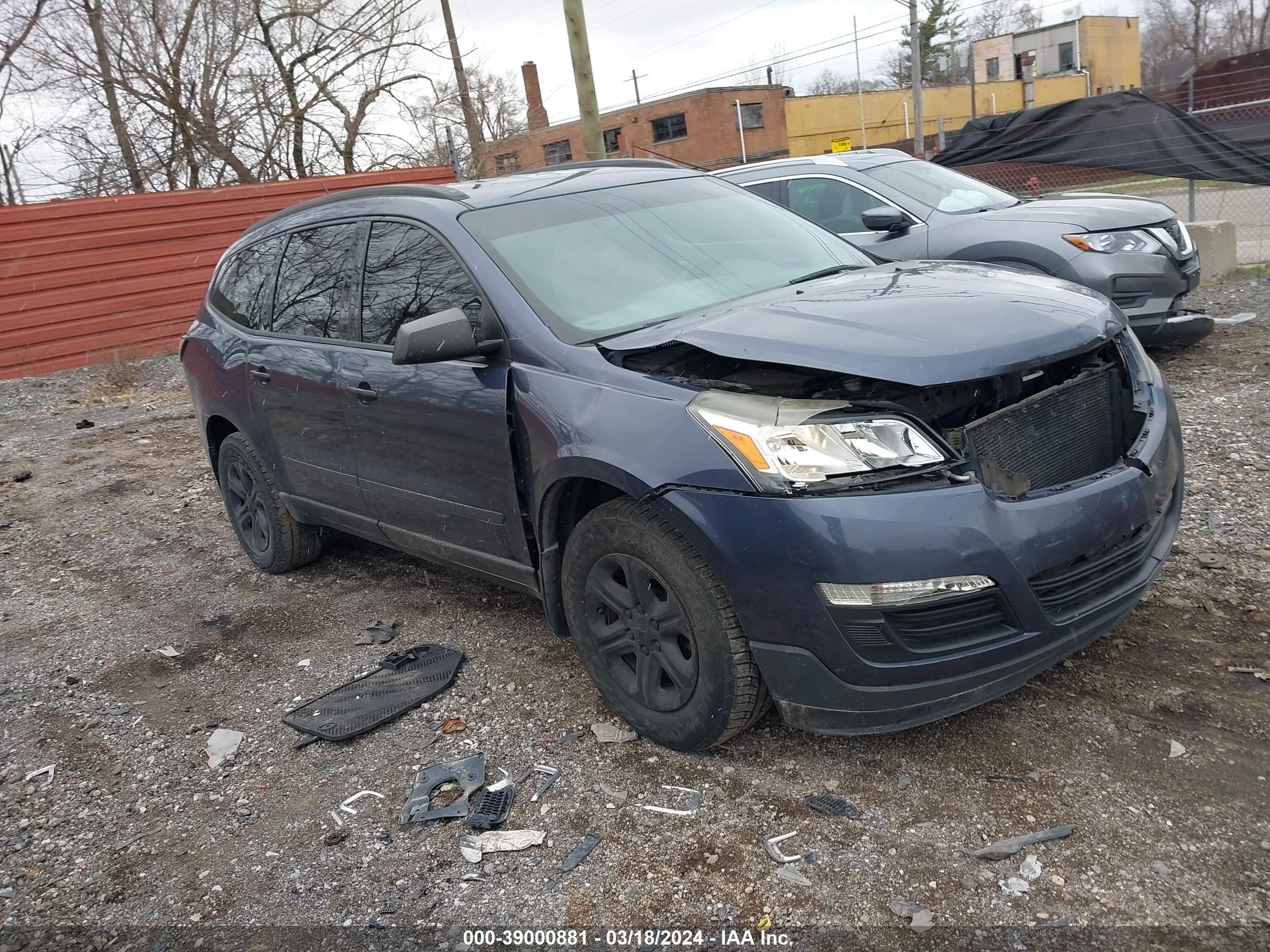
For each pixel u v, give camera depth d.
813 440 2.62
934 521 2.56
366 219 4.24
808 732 3.03
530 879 2.65
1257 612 3.52
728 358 2.94
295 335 4.54
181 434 9.41
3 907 2.84
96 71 18.88
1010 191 16.52
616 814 2.88
